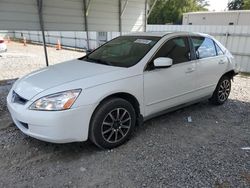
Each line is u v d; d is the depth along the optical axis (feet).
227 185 8.41
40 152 10.30
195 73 13.64
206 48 14.80
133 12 28.17
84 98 9.34
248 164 9.71
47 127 8.98
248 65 32.94
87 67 11.40
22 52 48.42
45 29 20.68
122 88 10.34
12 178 8.65
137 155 10.17
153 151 10.51
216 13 57.72
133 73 10.82
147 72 11.28
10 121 13.39
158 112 12.27
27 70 29.68
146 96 11.36
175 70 12.43
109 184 8.40
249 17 53.06
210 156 10.22
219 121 14.03
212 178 8.77
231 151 10.69
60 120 8.93
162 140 11.52
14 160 9.71
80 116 9.30
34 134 9.32
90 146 10.81
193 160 9.89
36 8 19.72
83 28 23.57
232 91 21.01
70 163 9.57
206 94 15.06
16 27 18.92
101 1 24.30
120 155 10.16
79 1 22.50
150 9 30.17
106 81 10.00
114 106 10.18
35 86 9.86
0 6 17.71
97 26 24.68
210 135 12.21
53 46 63.77
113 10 25.79
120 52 12.78
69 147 10.69
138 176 8.82
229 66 16.25
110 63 11.84
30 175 8.82
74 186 8.29
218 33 35.04
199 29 37.17
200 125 13.39
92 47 54.90
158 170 9.19
